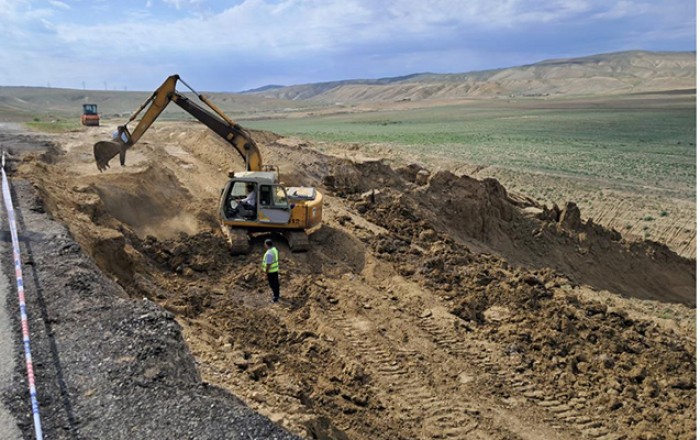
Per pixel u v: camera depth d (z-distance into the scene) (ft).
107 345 26.71
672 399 42.63
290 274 57.52
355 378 40.52
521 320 52.65
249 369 35.35
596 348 49.60
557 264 92.99
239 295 52.80
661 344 53.36
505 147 246.47
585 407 40.24
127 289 46.44
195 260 57.88
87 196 61.41
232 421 21.65
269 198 60.44
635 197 144.05
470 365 44.21
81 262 36.58
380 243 68.28
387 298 55.52
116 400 22.84
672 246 118.42
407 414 37.63
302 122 471.21
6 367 24.56
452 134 313.53
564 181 165.68
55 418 21.63
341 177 93.91
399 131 340.39
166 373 25.08
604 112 456.86
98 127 147.54
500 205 98.78
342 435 31.63
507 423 37.55
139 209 68.13
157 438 20.59
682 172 180.24
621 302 77.20
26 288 32.37
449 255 67.87
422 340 47.52
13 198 49.44
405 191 93.15
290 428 27.17
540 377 43.45
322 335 46.50
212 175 89.15
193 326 41.83
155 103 62.13
